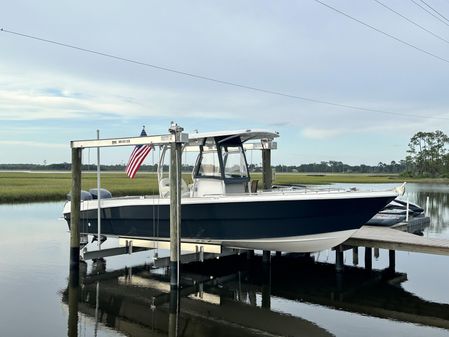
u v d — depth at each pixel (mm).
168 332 8203
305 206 10656
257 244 11680
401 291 11062
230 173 12445
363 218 10805
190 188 12867
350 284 11656
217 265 13422
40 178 63656
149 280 11750
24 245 16016
